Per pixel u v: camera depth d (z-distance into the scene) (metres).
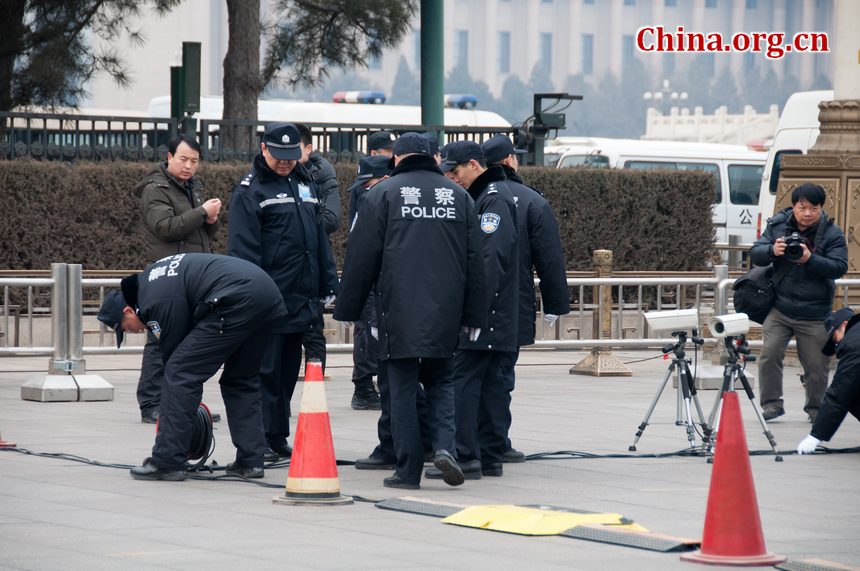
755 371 42.03
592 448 27.17
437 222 22.00
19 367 41.75
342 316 22.53
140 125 51.97
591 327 44.91
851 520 20.12
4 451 25.80
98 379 33.97
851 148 44.84
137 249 51.53
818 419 26.80
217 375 40.53
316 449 20.77
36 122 58.81
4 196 49.47
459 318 22.11
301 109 82.00
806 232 30.77
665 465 25.11
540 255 25.28
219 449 26.50
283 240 25.20
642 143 91.56
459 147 24.12
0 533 18.25
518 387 38.28
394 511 20.27
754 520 16.80
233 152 53.00
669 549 17.44
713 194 61.84
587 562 16.80
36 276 43.91
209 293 22.34
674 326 26.59
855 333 26.47
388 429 24.27
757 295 30.97
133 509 20.14
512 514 19.31
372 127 54.62
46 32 56.84
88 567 16.17
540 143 59.12
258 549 17.34
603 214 59.38
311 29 65.31
